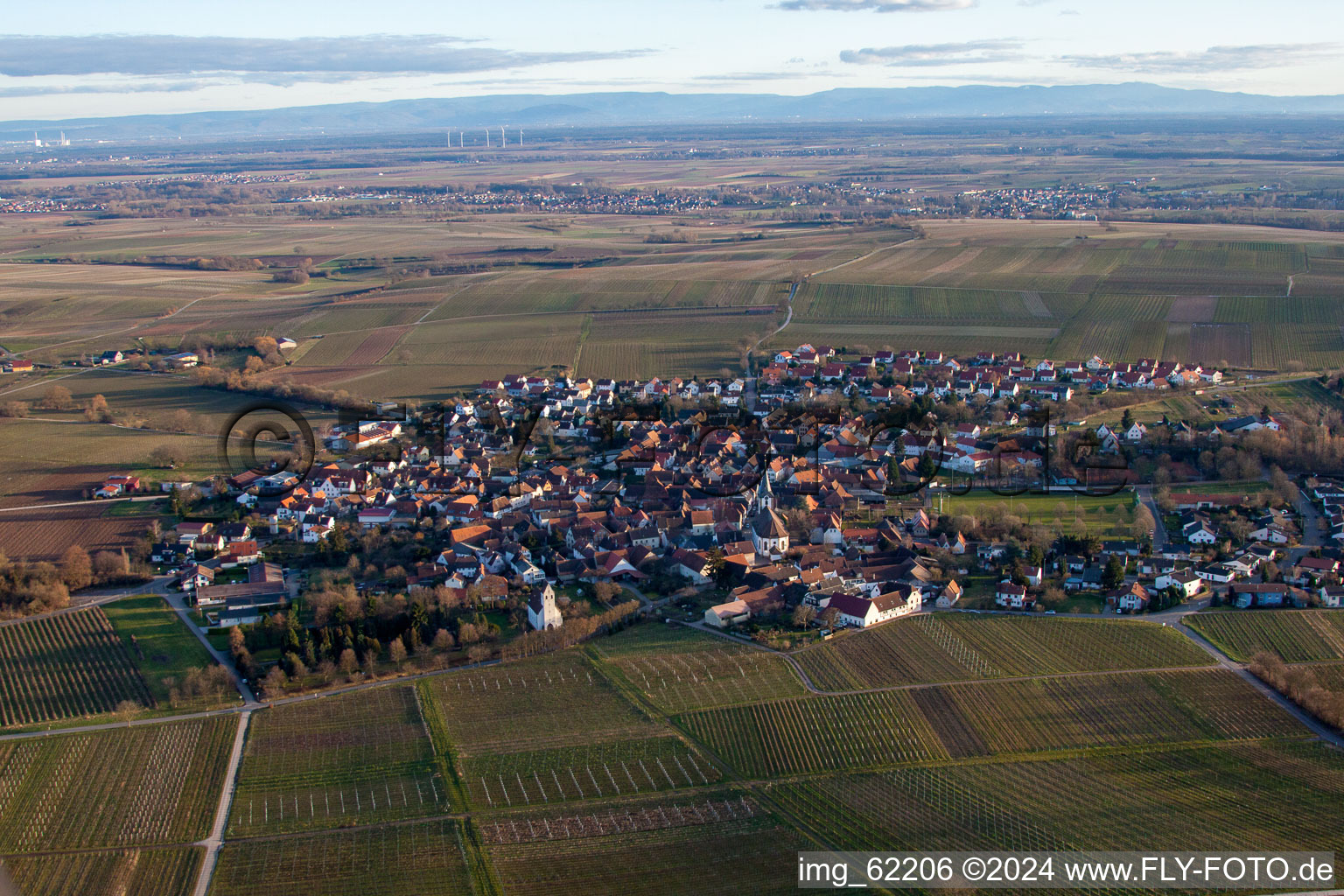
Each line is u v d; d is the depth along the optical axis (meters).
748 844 147.75
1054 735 173.38
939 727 175.88
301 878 142.50
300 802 159.38
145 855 148.00
